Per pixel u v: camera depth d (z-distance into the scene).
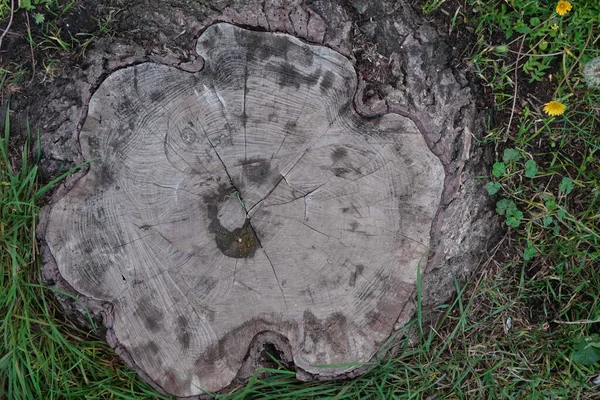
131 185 1.79
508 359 2.23
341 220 1.79
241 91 1.77
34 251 2.03
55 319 2.09
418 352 2.14
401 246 1.82
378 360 1.93
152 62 1.79
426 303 2.10
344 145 1.78
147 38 1.98
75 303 1.96
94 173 1.79
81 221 1.80
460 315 2.21
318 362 1.85
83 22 2.19
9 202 2.01
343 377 1.94
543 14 2.32
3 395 2.12
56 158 1.91
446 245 2.05
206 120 1.77
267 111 1.77
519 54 2.32
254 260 1.80
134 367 1.86
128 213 1.79
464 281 2.19
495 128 2.28
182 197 1.79
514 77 2.32
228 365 1.84
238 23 1.79
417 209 1.81
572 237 2.27
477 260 2.21
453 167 2.03
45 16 2.24
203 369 1.84
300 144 1.78
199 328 1.82
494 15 2.30
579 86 2.31
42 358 2.09
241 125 1.77
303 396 2.07
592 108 2.31
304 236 1.79
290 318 1.83
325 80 1.78
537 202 2.30
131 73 1.79
